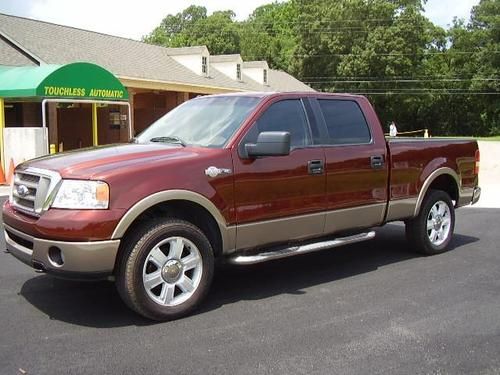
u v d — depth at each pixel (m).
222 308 5.15
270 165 5.34
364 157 6.15
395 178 6.52
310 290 5.72
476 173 7.78
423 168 6.89
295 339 4.41
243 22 71.12
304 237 5.74
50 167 4.73
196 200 4.85
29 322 4.76
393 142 6.56
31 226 4.54
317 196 5.73
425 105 61.88
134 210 4.50
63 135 23.84
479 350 4.24
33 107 21.61
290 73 59.75
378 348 4.26
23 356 4.08
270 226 5.39
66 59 21.73
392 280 6.10
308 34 57.72
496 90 61.66
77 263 4.37
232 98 5.85
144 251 4.61
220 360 4.03
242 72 34.69
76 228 4.33
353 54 56.12
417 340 4.41
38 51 21.00
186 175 4.82
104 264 4.43
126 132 24.95
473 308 5.18
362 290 5.73
